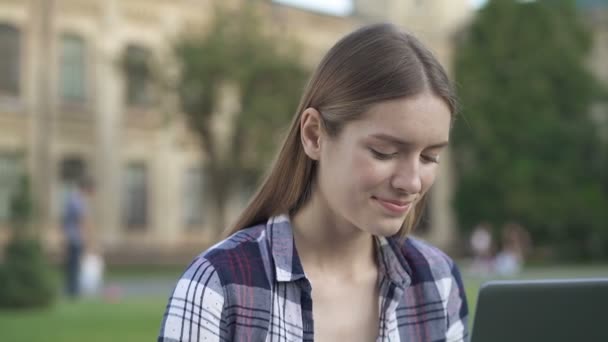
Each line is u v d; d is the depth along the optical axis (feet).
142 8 109.81
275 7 120.47
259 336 6.18
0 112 100.63
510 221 138.82
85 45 106.63
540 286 5.81
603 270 107.86
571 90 142.51
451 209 142.31
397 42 6.02
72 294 54.44
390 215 6.02
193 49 96.02
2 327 34.12
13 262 45.93
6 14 100.99
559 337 5.81
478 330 5.83
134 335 30.81
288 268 6.35
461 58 140.05
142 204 112.06
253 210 6.76
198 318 6.09
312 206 6.63
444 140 5.99
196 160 116.57
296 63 96.89
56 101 104.37
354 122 5.97
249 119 93.61
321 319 6.51
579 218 139.64
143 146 111.96
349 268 6.68
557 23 143.02
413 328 6.73
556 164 139.74
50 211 102.73
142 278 83.30
